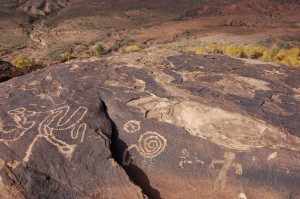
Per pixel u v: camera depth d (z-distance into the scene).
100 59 7.10
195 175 4.41
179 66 6.68
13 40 51.97
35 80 5.94
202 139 4.69
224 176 4.36
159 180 4.41
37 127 4.63
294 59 15.45
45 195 3.85
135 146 4.69
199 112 5.06
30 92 5.47
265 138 4.64
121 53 7.75
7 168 4.04
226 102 5.31
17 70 15.07
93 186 4.04
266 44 34.38
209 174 4.40
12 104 5.12
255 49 19.41
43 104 5.12
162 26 58.00
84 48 41.97
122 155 4.62
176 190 4.31
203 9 76.62
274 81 6.22
